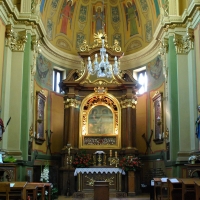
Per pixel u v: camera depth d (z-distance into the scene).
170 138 14.39
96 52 18.03
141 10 18.81
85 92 17.86
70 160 16.12
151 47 17.88
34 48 15.17
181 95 14.40
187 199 9.79
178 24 14.88
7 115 13.87
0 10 12.86
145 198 14.23
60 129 18.50
